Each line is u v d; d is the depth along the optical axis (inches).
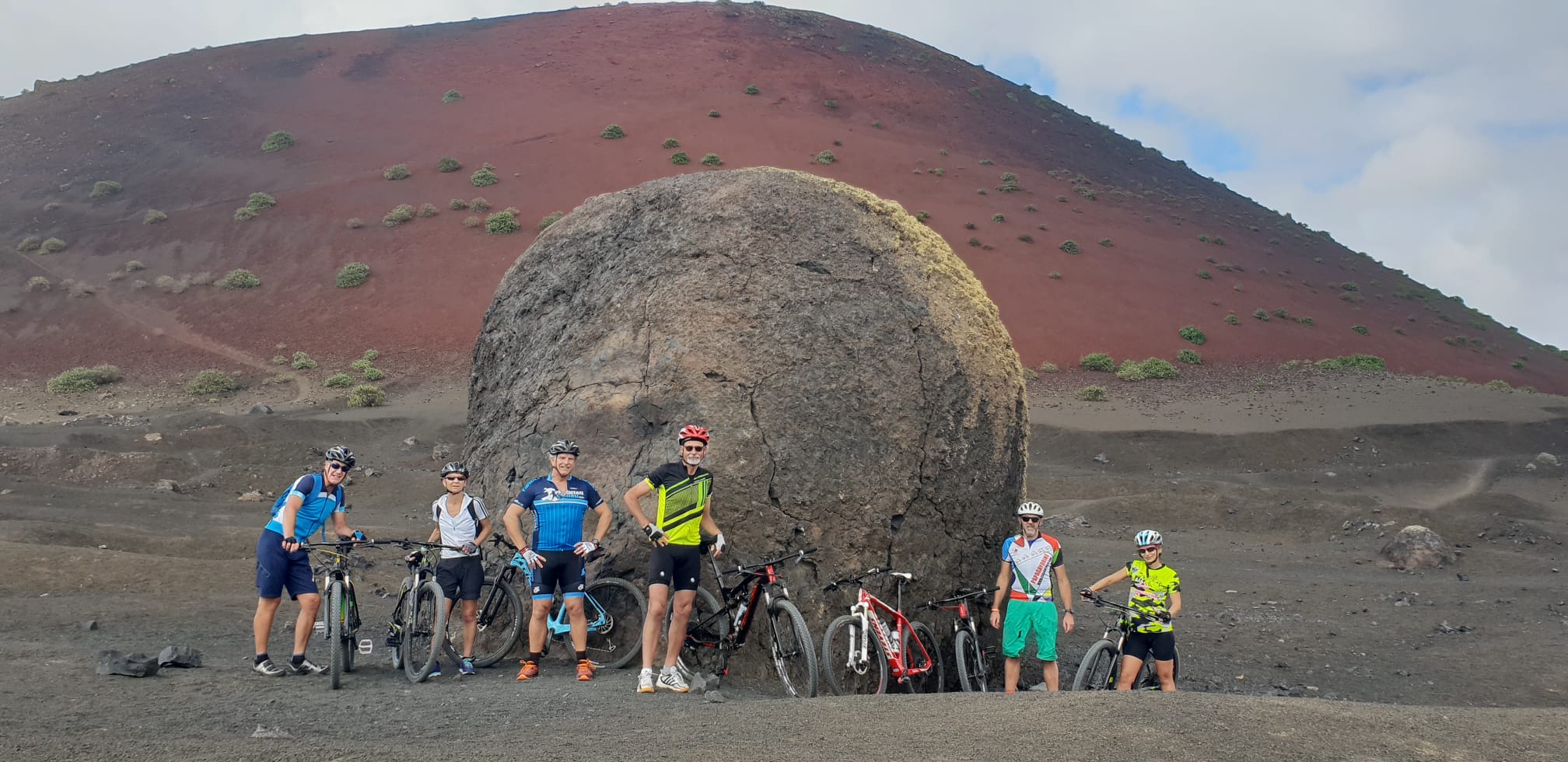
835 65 3821.4
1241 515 914.7
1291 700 200.5
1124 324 2177.7
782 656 285.1
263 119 3021.7
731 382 338.6
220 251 2234.3
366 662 339.9
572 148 2797.7
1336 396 1694.1
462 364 1752.0
